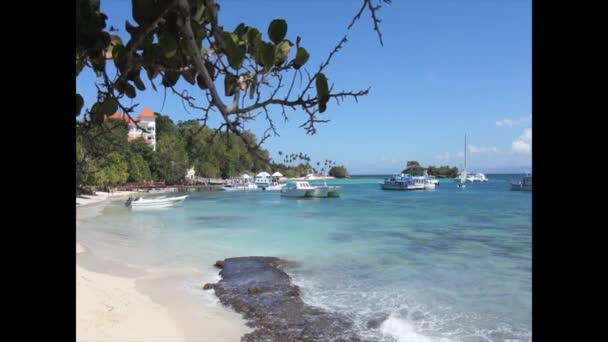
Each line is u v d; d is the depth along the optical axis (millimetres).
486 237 26062
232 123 1618
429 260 19078
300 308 12219
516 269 17219
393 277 15969
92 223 34938
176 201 58594
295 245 23234
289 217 38719
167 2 1451
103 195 67875
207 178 102375
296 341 10047
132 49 1519
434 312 12000
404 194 79938
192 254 20703
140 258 19672
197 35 1760
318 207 50469
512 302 12883
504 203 55125
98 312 11219
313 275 16312
